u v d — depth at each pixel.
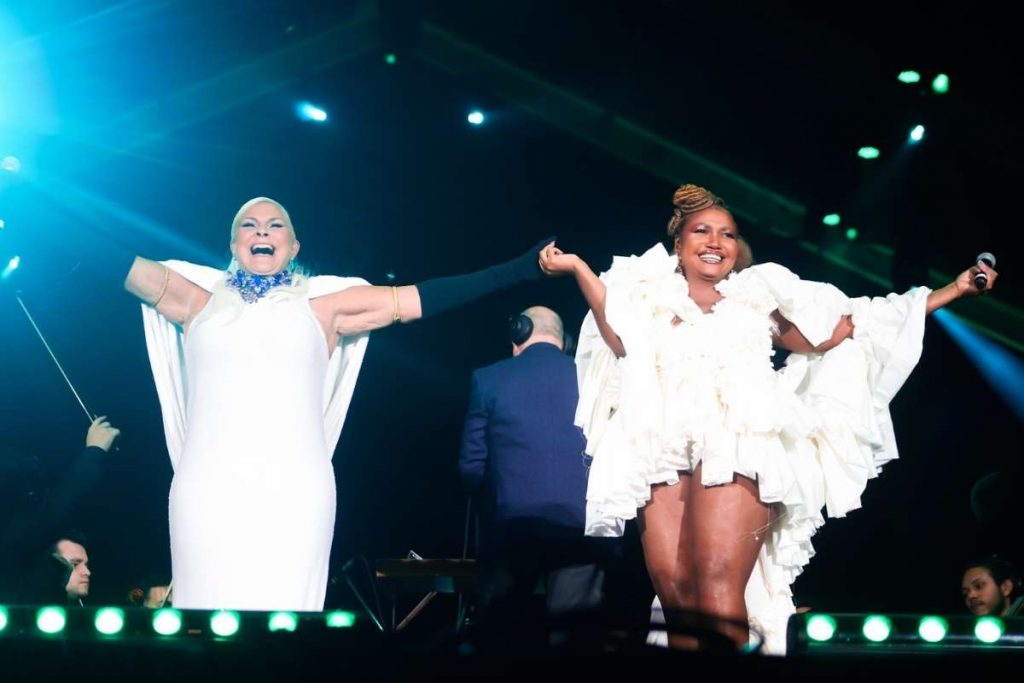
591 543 5.21
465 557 6.04
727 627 3.87
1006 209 8.41
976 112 8.10
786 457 4.11
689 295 4.40
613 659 2.60
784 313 4.31
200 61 8.58
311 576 4.47
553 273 4.43
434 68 8.95
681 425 4.12
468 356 9.38
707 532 4.04
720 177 8.91
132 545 8.45
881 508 8.40
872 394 4.38
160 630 3.09
